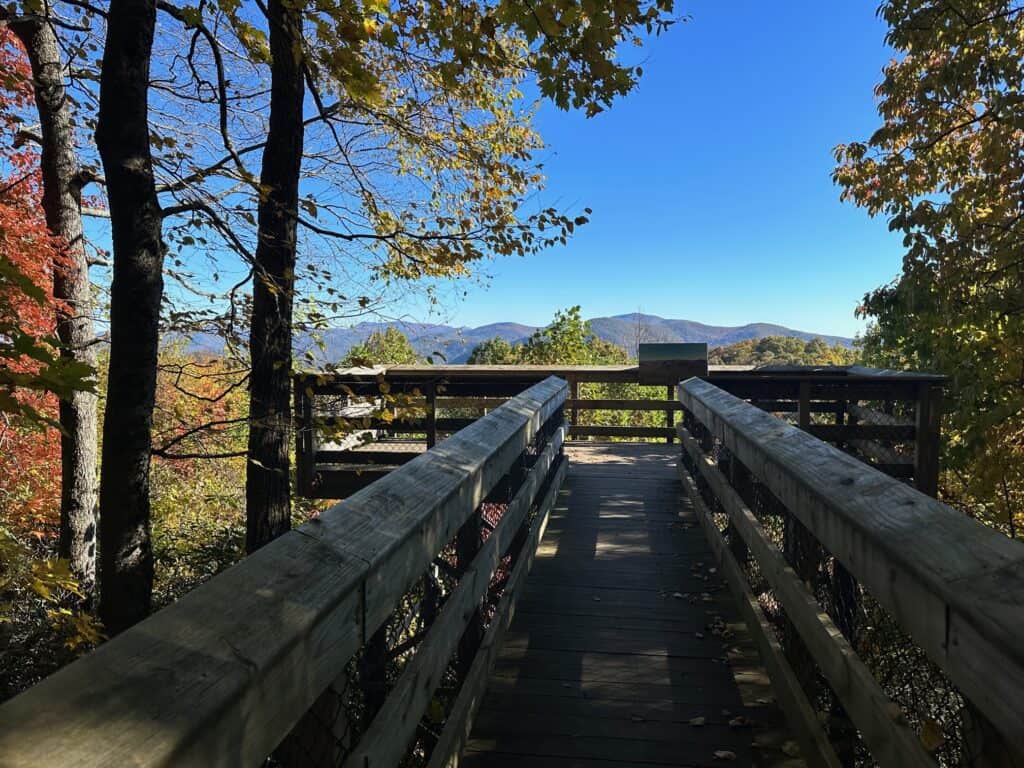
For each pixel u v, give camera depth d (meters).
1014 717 0.87
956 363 8.16
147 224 3.15
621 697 2.50
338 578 1.13
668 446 8.47
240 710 0.79
